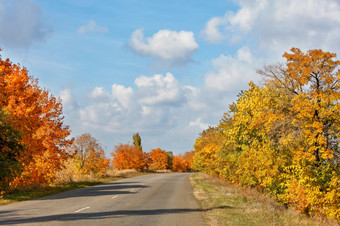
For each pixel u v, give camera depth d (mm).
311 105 14742
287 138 15516
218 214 12414
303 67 15414
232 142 22875
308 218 14594
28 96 24047
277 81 17266
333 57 14938
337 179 14180
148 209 13852
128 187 27641
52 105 26391
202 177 43750
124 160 73062
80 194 21062
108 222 10219
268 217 12320
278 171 16797
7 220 10477
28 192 21594
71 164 39094
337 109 14680
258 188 21031
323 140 14227
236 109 24062
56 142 27203
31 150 24031
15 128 20375
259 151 17781
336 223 13992
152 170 87688
